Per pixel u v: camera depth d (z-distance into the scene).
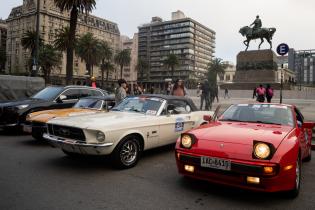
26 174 5.08
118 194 4.20
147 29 148.88
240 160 3.79
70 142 5.21
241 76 39.06
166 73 142.38
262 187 3.72
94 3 22.52
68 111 7.85
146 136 5.90
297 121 5.34
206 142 4.20
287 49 12.48
